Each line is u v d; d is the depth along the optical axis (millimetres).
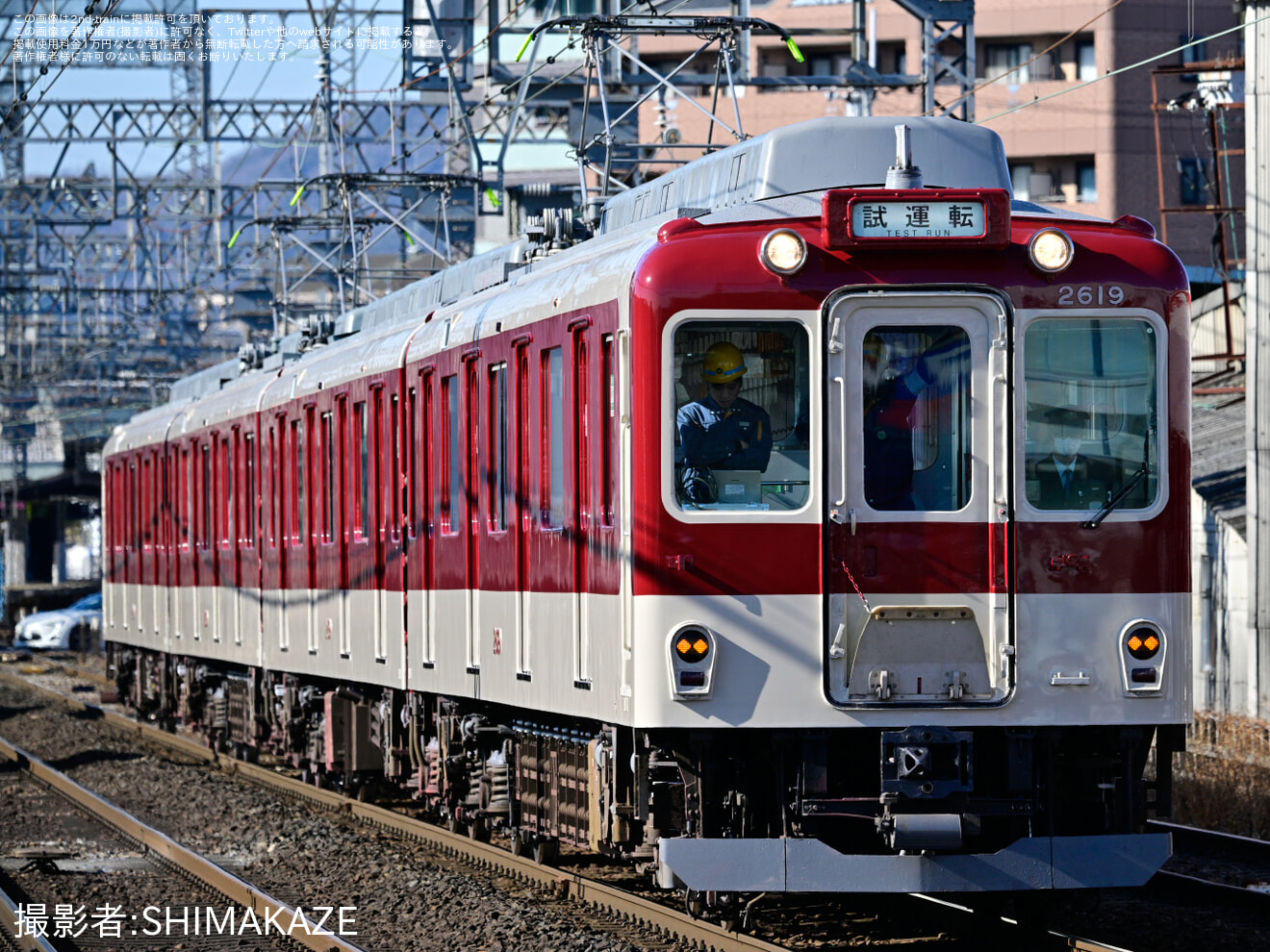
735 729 33094
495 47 109188
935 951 35875
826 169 36031
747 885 32219
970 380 33000
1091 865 32719
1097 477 33281
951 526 32906
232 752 78188
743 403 32906
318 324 70375
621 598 33906
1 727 97375
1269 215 75688
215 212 160500
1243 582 81062
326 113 114500
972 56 90875
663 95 93750
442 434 47094
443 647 47156
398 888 45062
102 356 198125
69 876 49781
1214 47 180125
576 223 47344
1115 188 179000
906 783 32469
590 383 35969
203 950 39344
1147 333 33406
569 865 47094
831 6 179625
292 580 63125
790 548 32812
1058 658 33031
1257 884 43438
